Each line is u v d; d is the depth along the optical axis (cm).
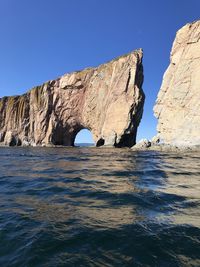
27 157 3145
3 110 9606
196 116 4728
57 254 491
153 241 542
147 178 1359
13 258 480
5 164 2206
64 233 583
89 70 8156
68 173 1581
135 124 7062
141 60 7225
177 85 5197
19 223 650
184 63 5194
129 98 6925
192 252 499
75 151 4762
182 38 5412
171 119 5225
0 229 610
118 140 6894
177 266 449
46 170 1755
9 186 1145
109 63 7738
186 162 2275
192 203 835
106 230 598
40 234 577
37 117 8875
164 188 1077
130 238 555
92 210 758
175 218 685
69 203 840
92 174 1527
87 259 471
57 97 8719
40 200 884
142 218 684
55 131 8669
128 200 871
